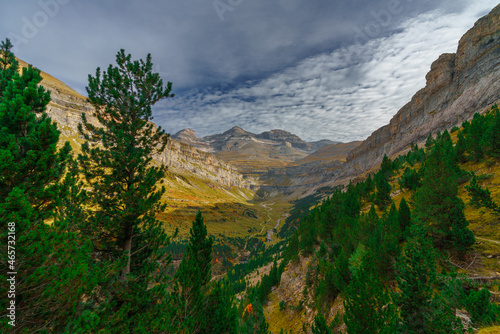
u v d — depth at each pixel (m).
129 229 17.48
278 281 77.12
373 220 38.19
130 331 13.95
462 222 25.16
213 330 20.58
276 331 48.41
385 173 81.12
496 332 11.93
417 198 30.98
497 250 23.69
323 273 41.94
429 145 92.00
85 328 9.42
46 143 10.05
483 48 198.62
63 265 9.46
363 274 15.30
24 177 9.50
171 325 16.17
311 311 42.12
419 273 16.50
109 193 16.91
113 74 17.27
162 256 18.73
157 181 18.14
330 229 59.31
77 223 14.33
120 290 14.20
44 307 8.99
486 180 42.00
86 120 17.09
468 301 15.38
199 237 23.36
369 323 14.28
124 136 16.98
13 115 9.53
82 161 15.70
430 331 15.09
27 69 10.82
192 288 19.23
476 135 49.56
